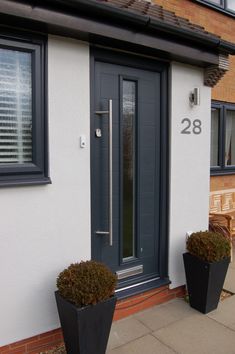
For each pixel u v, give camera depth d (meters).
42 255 2.71
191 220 3.84
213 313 3.45
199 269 3.39
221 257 3.39
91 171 3.07
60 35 2.71
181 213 3.74
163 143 3.60
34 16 2.41
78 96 2.84
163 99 3.56
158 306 3.56
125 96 3.35
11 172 2.55
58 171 2.76
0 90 2.55
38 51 2.63
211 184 5.94
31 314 2.68
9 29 2.49
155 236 3.66
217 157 6.14
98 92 3.11
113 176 3.28
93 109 3.03
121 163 3.33
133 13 2.79
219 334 3.07
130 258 3.48
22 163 2.65
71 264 2.73
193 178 3.83
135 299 3.41
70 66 2.79
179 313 3.43
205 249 3.35
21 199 2.59
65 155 2.79
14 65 2.59
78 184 2.88
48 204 2.72
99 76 3.11
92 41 2.89
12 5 2.32
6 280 2.55
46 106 2.68
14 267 2.58
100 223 3.21
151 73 3.49
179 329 3.14
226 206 6.07
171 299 3.71
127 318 3.32
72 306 2.40
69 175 2.82
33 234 2.66
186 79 3.67
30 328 2.68
